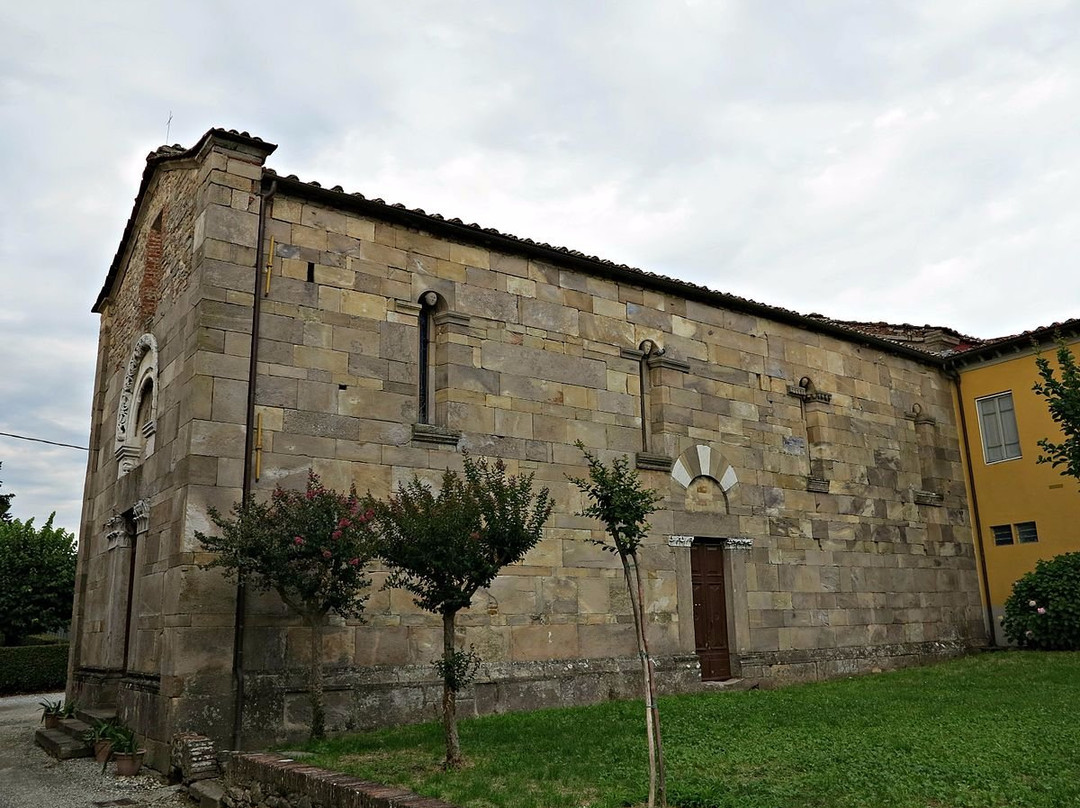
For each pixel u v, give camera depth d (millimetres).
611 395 14734
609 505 7562
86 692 14180
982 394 20703
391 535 8875
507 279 13891
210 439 10672
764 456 16609
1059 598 17688
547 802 7117
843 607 17156
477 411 13078
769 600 16000
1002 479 20172
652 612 14344
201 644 10164
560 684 12922
